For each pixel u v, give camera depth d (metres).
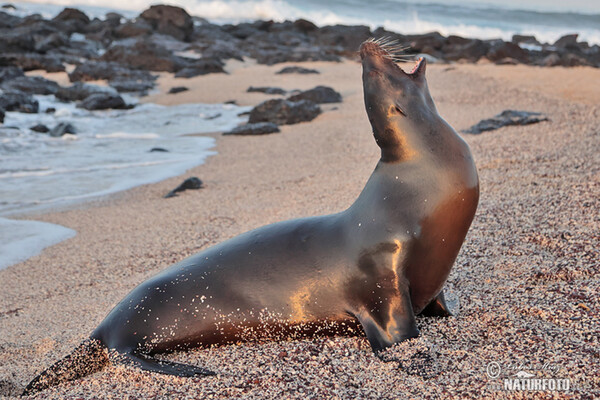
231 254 4.71
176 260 7.72
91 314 6.08
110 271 7.54
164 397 3.97
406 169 4.22
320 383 3.95
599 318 4.33
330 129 18.20
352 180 11.23
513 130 14.12
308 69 31.06
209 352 4.58
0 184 12.98
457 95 21.47
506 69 28.20
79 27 44.00
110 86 27.75
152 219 10.05
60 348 5.34
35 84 26.81
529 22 67.00
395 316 4.14
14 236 9.45
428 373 3.85
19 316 6.27
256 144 16.95
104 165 14.77
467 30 60.97
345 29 44.44
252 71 32.28
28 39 34.78
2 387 4.71
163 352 4.62
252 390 3.95
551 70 27.50
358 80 28.83
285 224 4.77
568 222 6.55
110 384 4.25
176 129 20.17
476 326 4.45
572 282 5.05
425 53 36.72
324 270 4.38
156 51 33.38
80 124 20.80
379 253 4.17
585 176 8.66
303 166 13.51
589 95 19.45
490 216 7.16
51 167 14.55
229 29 46.25
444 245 4.16
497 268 5.59
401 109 4.21
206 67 31.69
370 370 4.02
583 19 69.81
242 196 11.12
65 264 8.01
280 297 4.46
